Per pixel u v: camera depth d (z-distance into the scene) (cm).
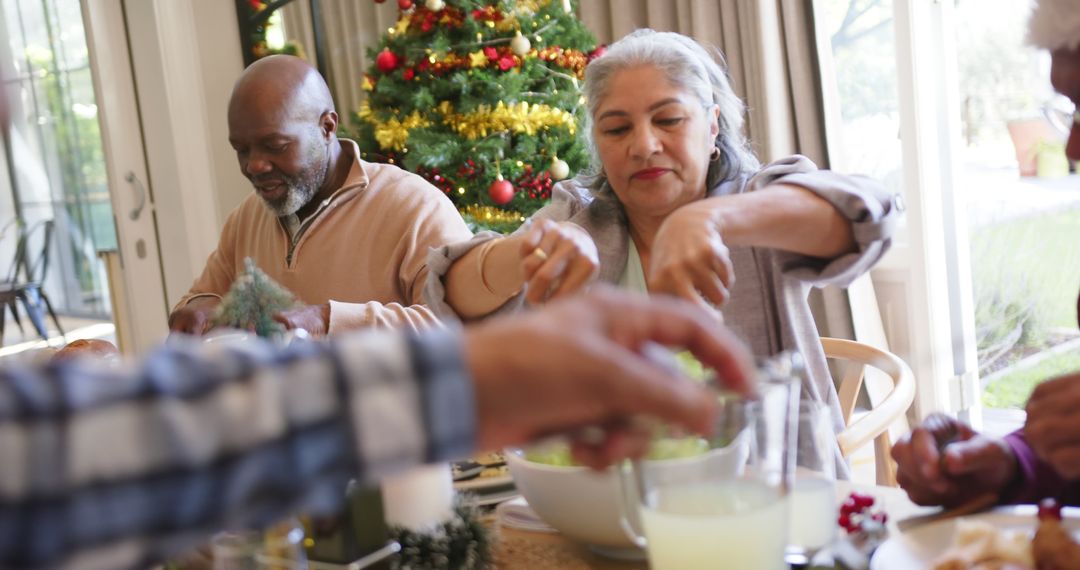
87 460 39
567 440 50
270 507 43
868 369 309
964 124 303
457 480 111
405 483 90
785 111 305
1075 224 288
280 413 43
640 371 44
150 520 40
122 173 408
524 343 44
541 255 112
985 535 80
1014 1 284
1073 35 94
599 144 159
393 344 45
